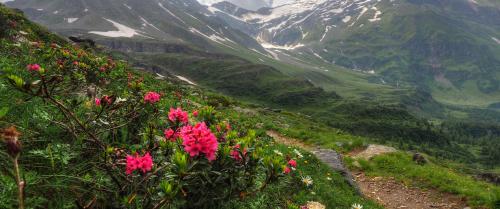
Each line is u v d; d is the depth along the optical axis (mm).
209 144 3418
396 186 19469
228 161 3943
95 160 3895
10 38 15438
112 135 4566
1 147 3219
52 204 3316
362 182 19953
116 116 4750
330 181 14461
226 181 3955
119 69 12594
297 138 27781
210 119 5156
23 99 4180
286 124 34781
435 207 17203
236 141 4473
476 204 17094
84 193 3463
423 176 20156
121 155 3914
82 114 4570
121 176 3768
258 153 4340
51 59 9359
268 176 4320
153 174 3439
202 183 3592
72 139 4121
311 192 10492
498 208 16641
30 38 17984
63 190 3441
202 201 3744
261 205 6551
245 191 4160
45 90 3430
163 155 4086
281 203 8188
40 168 3643
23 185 2326
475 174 32719
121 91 8664
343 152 25469
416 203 17547
